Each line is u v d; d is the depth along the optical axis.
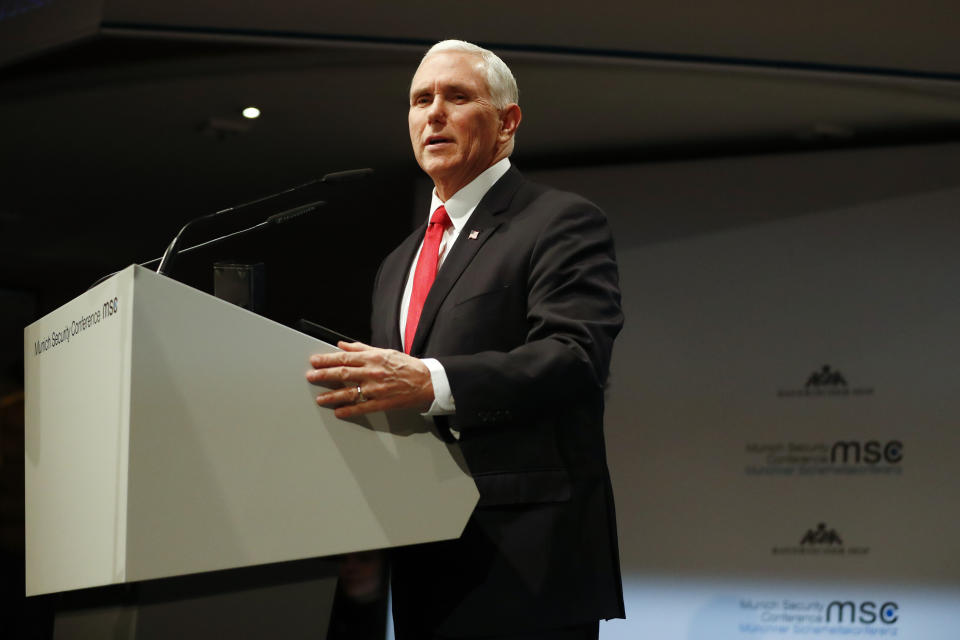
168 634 1.65
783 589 5.95
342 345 1.76
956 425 5.83
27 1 5.19
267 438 1.63
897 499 5.86
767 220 6.36
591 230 2.13
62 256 9.31
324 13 4.86
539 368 1.86
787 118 5.93
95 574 1.59
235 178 7.19
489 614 1.93
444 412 1.80
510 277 2.09
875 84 5.23
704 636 6.03
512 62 5.11
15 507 8.30
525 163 6.93
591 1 4.84
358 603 5.30
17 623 4.64
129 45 5.10
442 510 1.79
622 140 6.43
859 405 6.01
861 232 6.17
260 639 1.72
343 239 8.26
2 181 7.26
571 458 2.06
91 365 1.69
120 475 1.52
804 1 4.87
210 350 1.60
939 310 5.96
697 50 4.93
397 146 6.52
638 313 6.50
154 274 1.57
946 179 6.07
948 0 4.84
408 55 5.05
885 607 5.77
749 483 6.12
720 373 6.29
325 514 1.67
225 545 1.57
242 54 5.18
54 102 5.83
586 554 2.02
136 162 6.88
